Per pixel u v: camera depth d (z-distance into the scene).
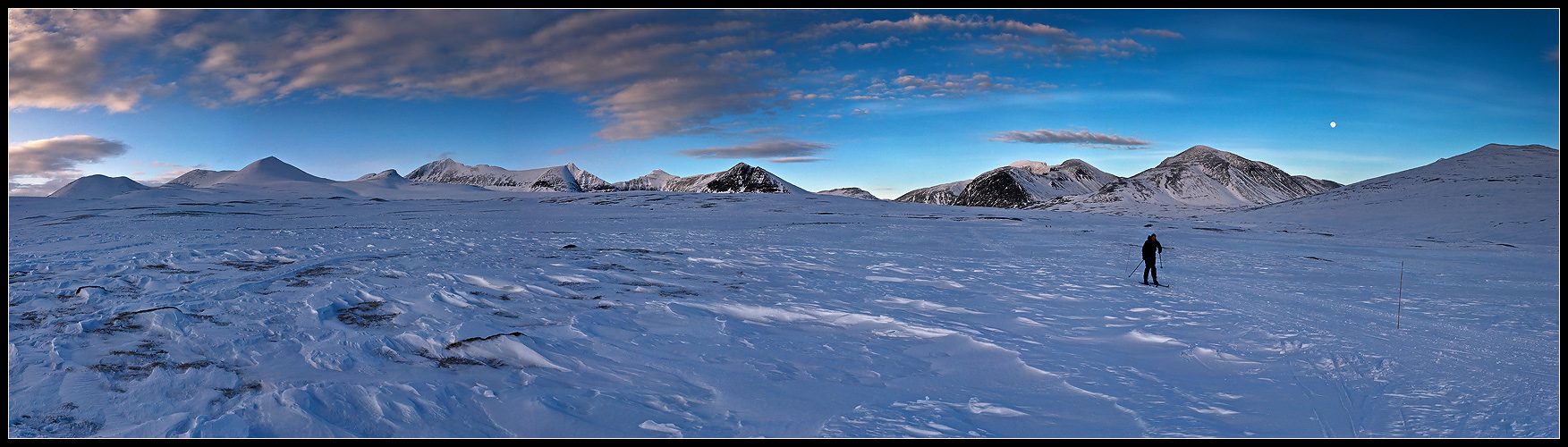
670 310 12.20
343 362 8.05
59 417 5.94
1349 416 6.34
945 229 40.78
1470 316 11.96
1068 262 22.73
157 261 19.08
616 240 30.98
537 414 6.04
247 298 12.58
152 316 10.32
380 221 51.53
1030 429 5.93
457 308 12.05
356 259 20.48
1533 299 14.03
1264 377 7.78
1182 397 6.98
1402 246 33.56
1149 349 9.51
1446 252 29.28
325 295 12.66
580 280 16.56
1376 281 17.67
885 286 15.99
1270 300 13.98
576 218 55.16
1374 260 24.38
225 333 9.55
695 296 14.16
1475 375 7.75
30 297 12.48
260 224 44.59
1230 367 8.31
